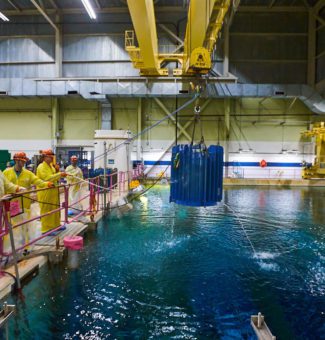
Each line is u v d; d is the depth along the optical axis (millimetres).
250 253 5535
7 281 3506
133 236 6500
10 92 15297
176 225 7523
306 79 16156
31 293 3836
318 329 3201
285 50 16141
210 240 6289
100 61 16406
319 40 15750
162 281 4301
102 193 8539
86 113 17203
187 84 14766
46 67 16547
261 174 17172
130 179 12547
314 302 3762
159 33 16141
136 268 4770
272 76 16219
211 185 4008
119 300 3729
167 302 3709
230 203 10867
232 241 6250
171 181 4113
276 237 6555
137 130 17125
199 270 4723
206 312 3488
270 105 17016
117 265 4879
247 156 17156
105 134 12406
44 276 4312
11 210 4066
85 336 3004
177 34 16109
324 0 14852
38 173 5078
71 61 16453
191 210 9398
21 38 16516
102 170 11234
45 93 15234
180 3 15578
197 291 4012
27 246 4340
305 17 15969
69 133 17281
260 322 2994
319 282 4336
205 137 17078
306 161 16984
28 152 17281
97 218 7059
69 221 5734
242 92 14812
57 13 15961
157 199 11305
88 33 16359
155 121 17188
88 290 3984
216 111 17016
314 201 11391
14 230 4172
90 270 4656
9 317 2551
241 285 4215
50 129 17203
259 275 4566
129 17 16188
